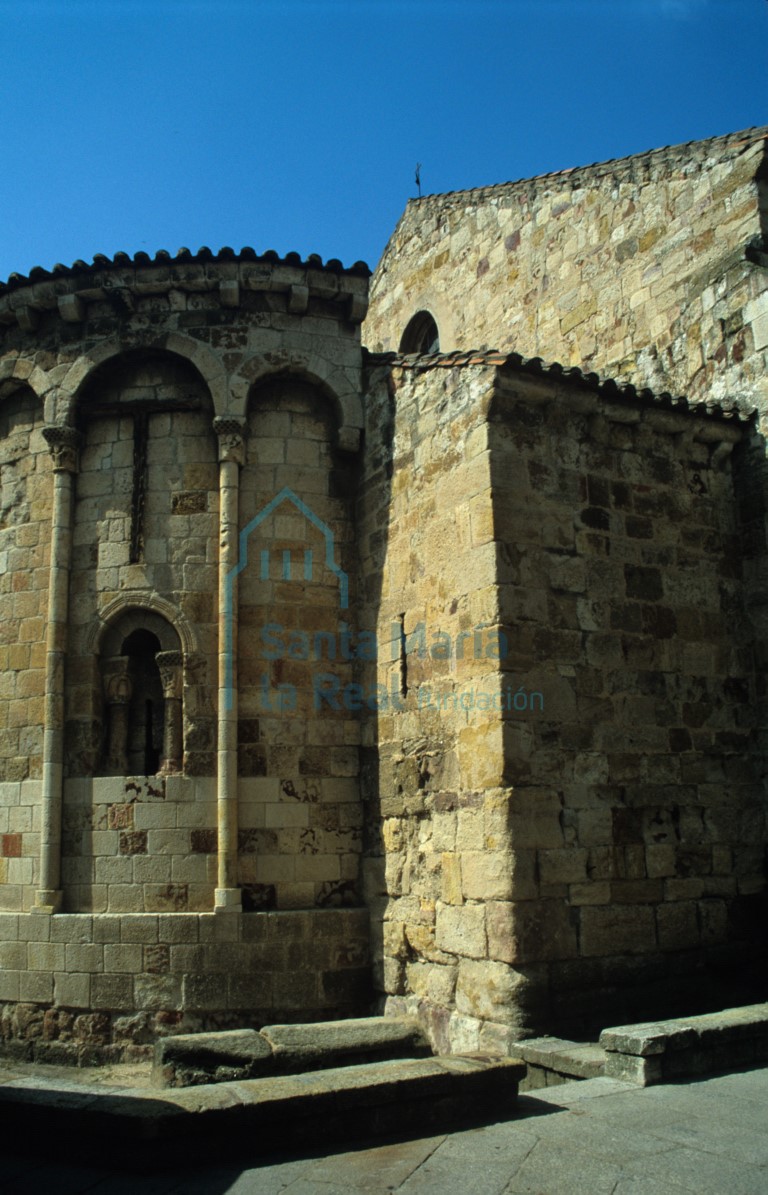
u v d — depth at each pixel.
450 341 21.00
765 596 12.68
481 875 10.69
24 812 13.42
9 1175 6.52
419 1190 6.04
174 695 13.45
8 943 12.91
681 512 12.62
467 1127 7.27
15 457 14.71
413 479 12.97
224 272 14.23
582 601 11.53
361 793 13.52
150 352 14.21
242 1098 6.88
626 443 12.38
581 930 10.56
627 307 16.17
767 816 12.27
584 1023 10.32
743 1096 7.86
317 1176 6.34
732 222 14.37
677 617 12.24
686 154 15.30
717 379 14.07
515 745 10.63
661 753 11.66
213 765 13.14
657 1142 6.80
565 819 10.77
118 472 14.09
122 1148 6.60
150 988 12.41
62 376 14.21
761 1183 6.05
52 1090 7.34
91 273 14.18
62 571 13.75
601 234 16.95
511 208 19.34
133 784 13.08
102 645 13.72
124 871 12.90
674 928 11.23
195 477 14.02
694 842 11.66
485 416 11.46
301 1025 9.96
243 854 12.91
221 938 12.48
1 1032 12.77
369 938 12.90
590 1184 6.07
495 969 10.29
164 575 13.70
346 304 14.63
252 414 14.31
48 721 13.28
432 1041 11.21
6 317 14.49
